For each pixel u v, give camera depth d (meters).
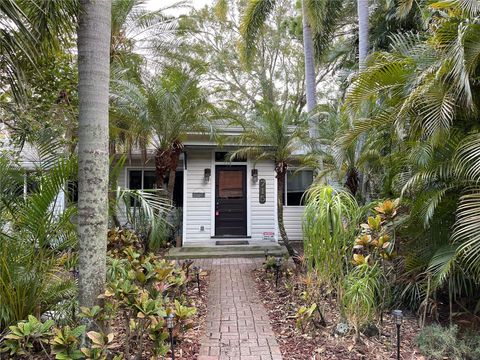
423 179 3.77
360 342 3.38
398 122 3.72
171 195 7.52
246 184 10.02
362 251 4.10
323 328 3.68
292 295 4.76
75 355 2.57
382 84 4.11
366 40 7.35
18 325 2.69
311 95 8.34
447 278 3.62
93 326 2.82
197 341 3.57
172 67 8.91
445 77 3.37
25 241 3.37
